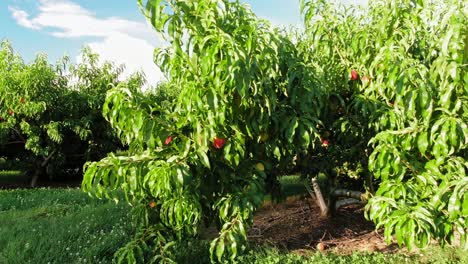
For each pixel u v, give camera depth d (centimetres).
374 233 609
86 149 1312
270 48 368
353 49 440
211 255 389
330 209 662
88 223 645
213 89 333
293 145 415
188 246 518
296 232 629
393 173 362
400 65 339
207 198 407
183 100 345
